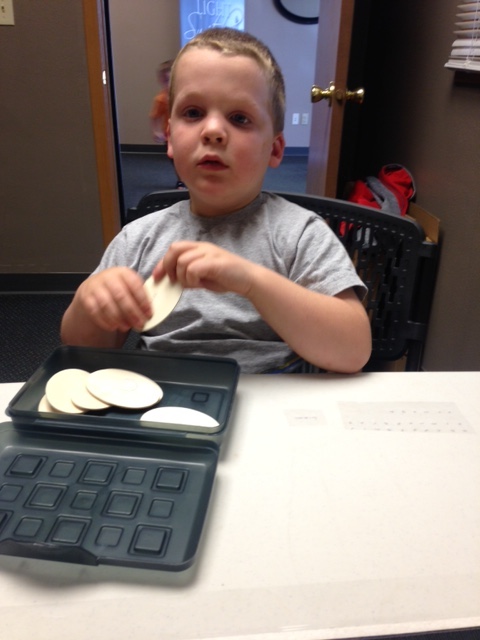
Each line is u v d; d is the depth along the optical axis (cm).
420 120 166
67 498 43
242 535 42
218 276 62
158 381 63
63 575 39
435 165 154
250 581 38
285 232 81
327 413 58
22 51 201
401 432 55
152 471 46
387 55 200
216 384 63
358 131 237
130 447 49
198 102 74
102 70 208
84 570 39
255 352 77
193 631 35
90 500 43
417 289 116
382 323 94
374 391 63
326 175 182
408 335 94
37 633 35
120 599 37
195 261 61
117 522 41
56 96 208
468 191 133
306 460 50
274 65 81
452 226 142
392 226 90
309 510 44
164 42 521
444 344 148
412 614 36
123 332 83
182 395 60
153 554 39
